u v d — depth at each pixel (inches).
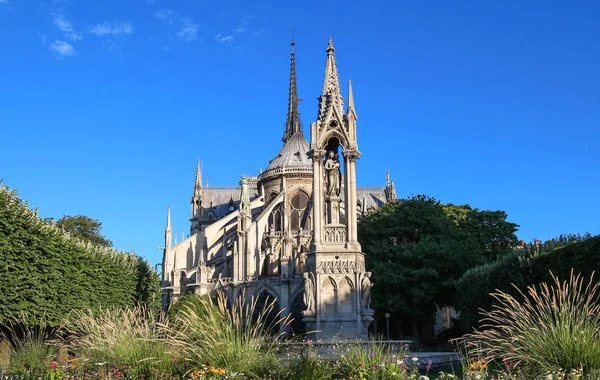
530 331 692.7
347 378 724.0
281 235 4050.2
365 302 1257.4
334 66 1379.2
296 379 736.3
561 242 2053.4
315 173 1322.6
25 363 1018.1
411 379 717.3
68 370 867.4
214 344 771.4
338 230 1301.7
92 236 3474.4
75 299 1707.7
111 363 811.4
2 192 1465.3
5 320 1409.9
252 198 5639.8
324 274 1267.2
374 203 5738.2
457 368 1089.4
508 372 681.6
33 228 1539.1
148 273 2486.5
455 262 2610.7
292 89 6732.3
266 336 863.1
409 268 2598.4
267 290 3786.9
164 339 829.8
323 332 1239.5
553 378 597.6
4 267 1418.6
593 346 631.8
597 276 1291.8
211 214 6077.8
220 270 4232.3
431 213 2805.1
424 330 2908.5
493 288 1862.7
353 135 1331.2
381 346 850.1
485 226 3248.0
